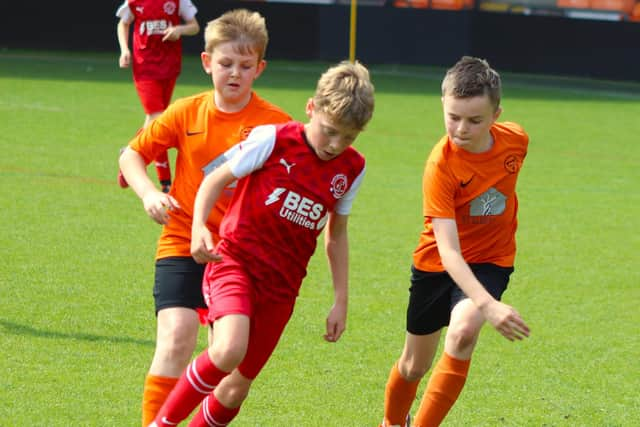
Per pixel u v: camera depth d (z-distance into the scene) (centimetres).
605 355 2012
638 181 4238
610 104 7488
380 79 8538
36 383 1669
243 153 1317
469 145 1414
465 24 9638
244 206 1334
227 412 1364
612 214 3512
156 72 3722
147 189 1416
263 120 1501
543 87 8619
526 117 6481
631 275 2680
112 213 3056
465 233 1481
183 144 1500
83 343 1892
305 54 9769
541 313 2298
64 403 1589
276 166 1326
